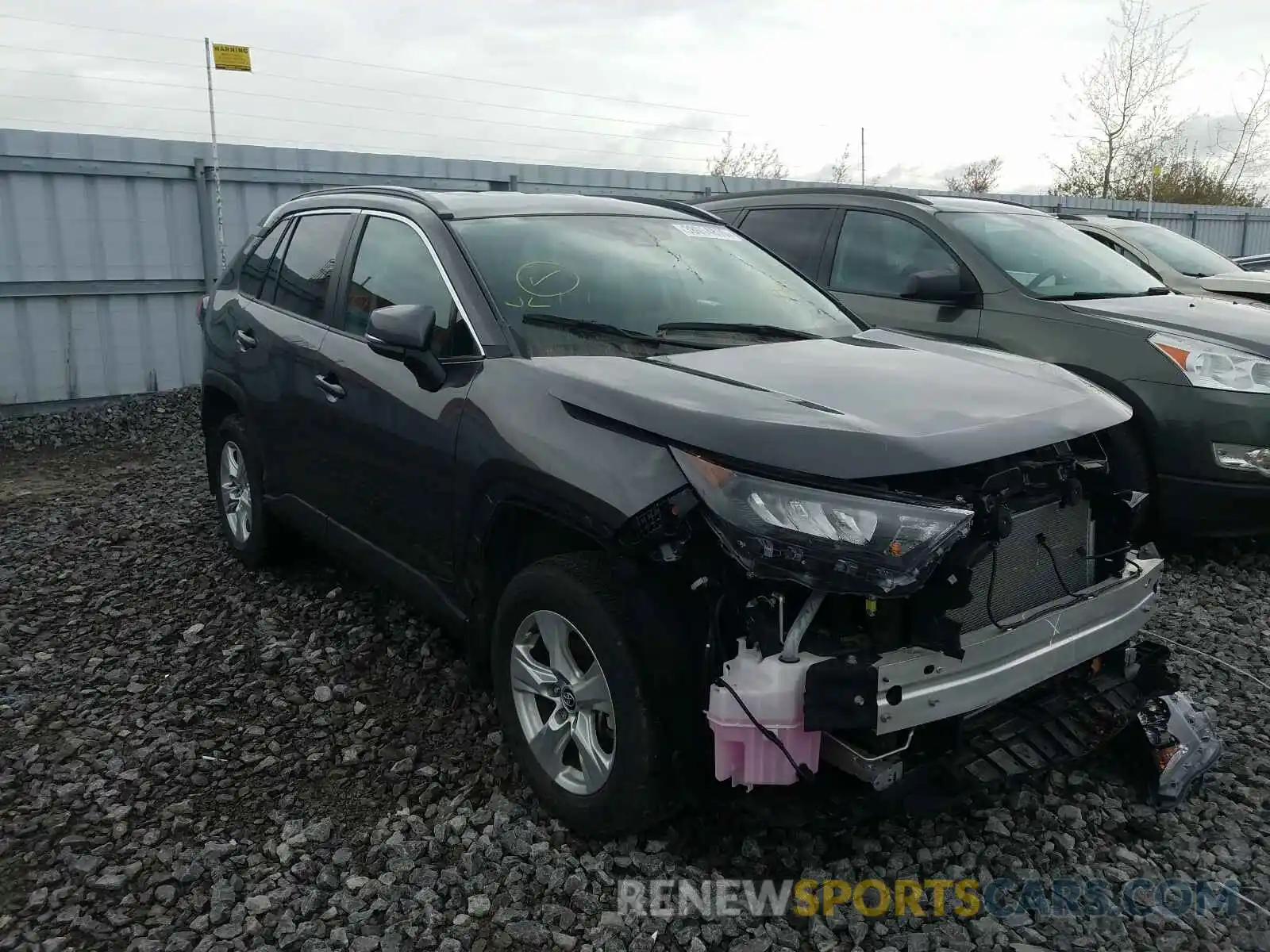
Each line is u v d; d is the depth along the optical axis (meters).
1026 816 3.07
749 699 2.45
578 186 12.35
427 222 3.78
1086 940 2.56
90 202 9.40
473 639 3.38
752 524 2.43
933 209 6.27
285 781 3.30
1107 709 3.01
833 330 3.83
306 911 2.67
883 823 3.01
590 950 2.52
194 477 7.30
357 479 3.86
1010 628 2.66
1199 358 4.93
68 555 5.50
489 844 2.89
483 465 3.08
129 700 3.85
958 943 2.54
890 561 2.37
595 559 2.88
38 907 2.70
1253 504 4.88
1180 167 26.62
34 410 9.39
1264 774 3.29
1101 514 3.02
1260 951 2.52
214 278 10.16
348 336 3.99
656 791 2.69
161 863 2.89
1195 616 4.58
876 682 2.40
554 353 3.24
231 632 4.43
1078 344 5.32
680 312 3.63
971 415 2.71
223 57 10.21
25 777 3.33
